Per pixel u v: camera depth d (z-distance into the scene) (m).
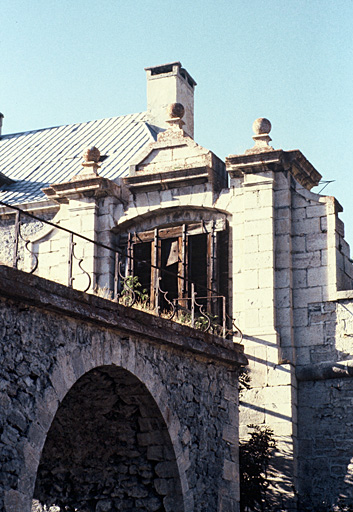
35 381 10.66
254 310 18.02
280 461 16.81
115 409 13.05
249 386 17.02
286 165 18.61
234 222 18.86
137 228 19.83
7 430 10.17
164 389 13.01
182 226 19.42
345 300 17.69
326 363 17.34
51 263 20.00
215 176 19.38
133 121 23.97
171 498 12.94
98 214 19.86
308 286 18.05
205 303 18.83
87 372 12.23
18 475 10.18
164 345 13.13
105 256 19.56
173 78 23.56
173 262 19.31
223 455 14.06
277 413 17.14
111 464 13.35
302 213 18.48
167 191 19.55
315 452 17.08
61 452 13.58
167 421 12.92
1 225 21.20
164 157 19.80
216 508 13.60
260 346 17.64
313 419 17.30
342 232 18.61
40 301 10.68
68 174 22.17
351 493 16.59
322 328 17.72
